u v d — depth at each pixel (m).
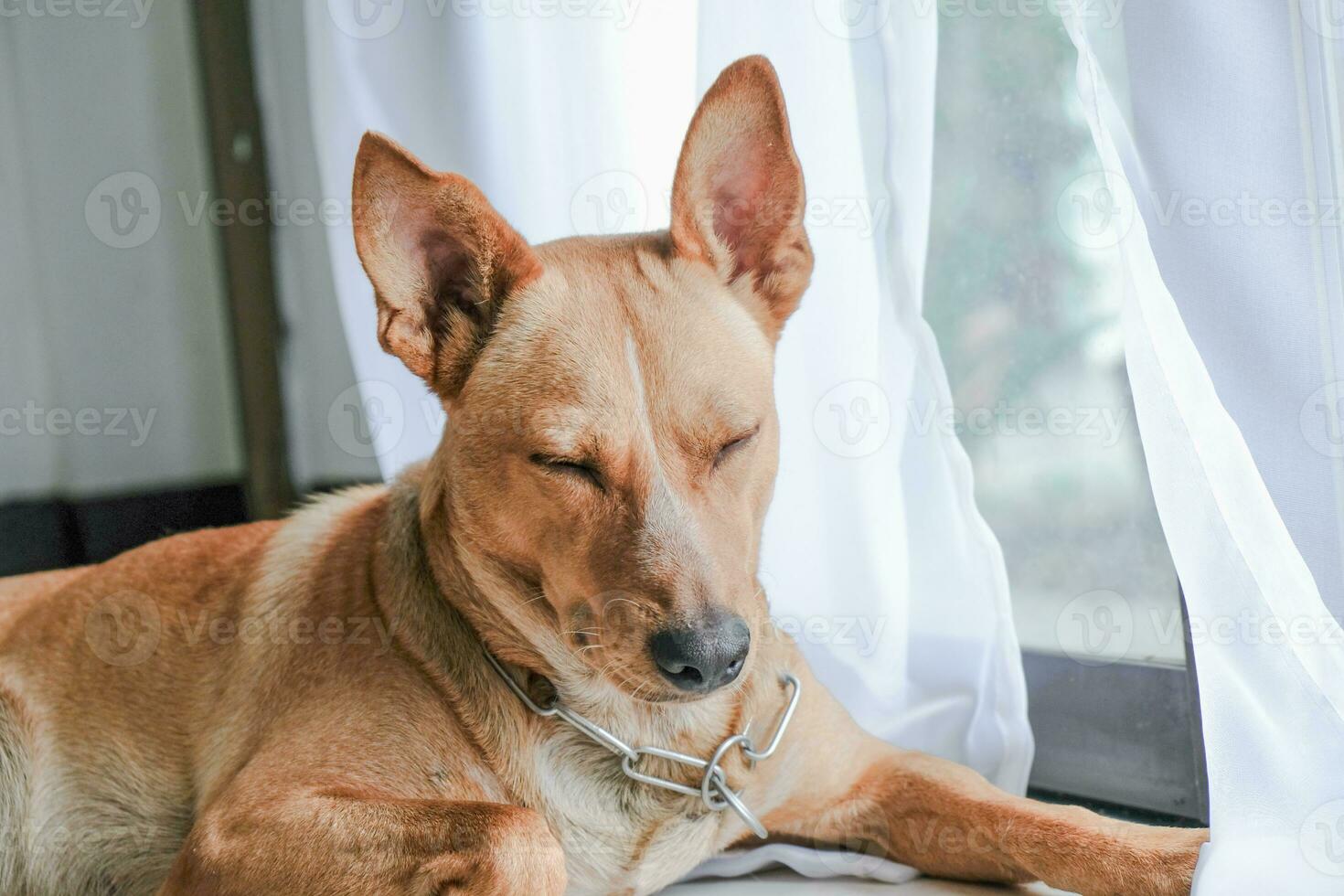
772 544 1.94
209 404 3.39
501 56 2.19
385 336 1.39
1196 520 1.36
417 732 1.40
